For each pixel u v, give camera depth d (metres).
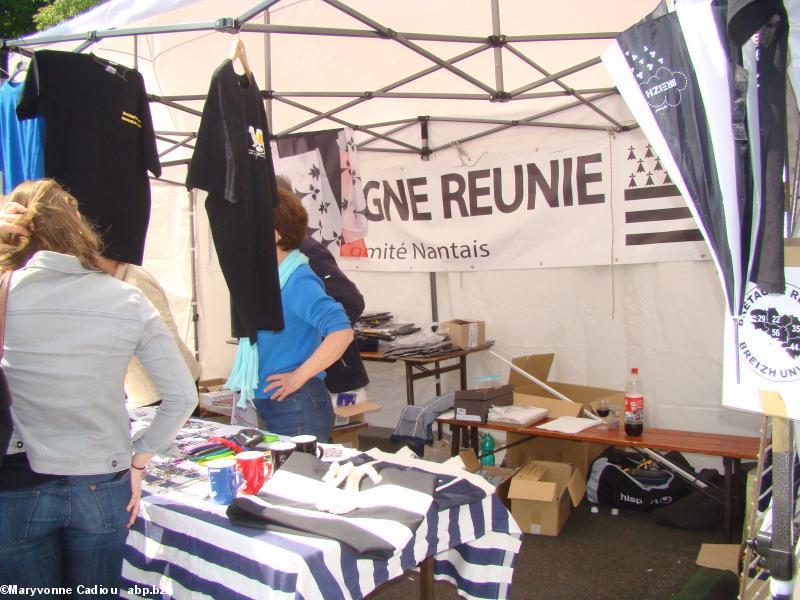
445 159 4.56
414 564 1.65
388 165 4.81
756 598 1.78
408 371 4.32
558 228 4.18
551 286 4.34
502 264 4.41
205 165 1.98
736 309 1.36
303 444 2.04
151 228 5.55
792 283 1.34
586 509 3.75
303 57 3.64
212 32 3.40
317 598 1.36
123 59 3.68
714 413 3.76
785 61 1.23
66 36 2.48
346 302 3.07
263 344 2.36
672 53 1.36
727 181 1.30
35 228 1.48
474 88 3.99
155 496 1.79
